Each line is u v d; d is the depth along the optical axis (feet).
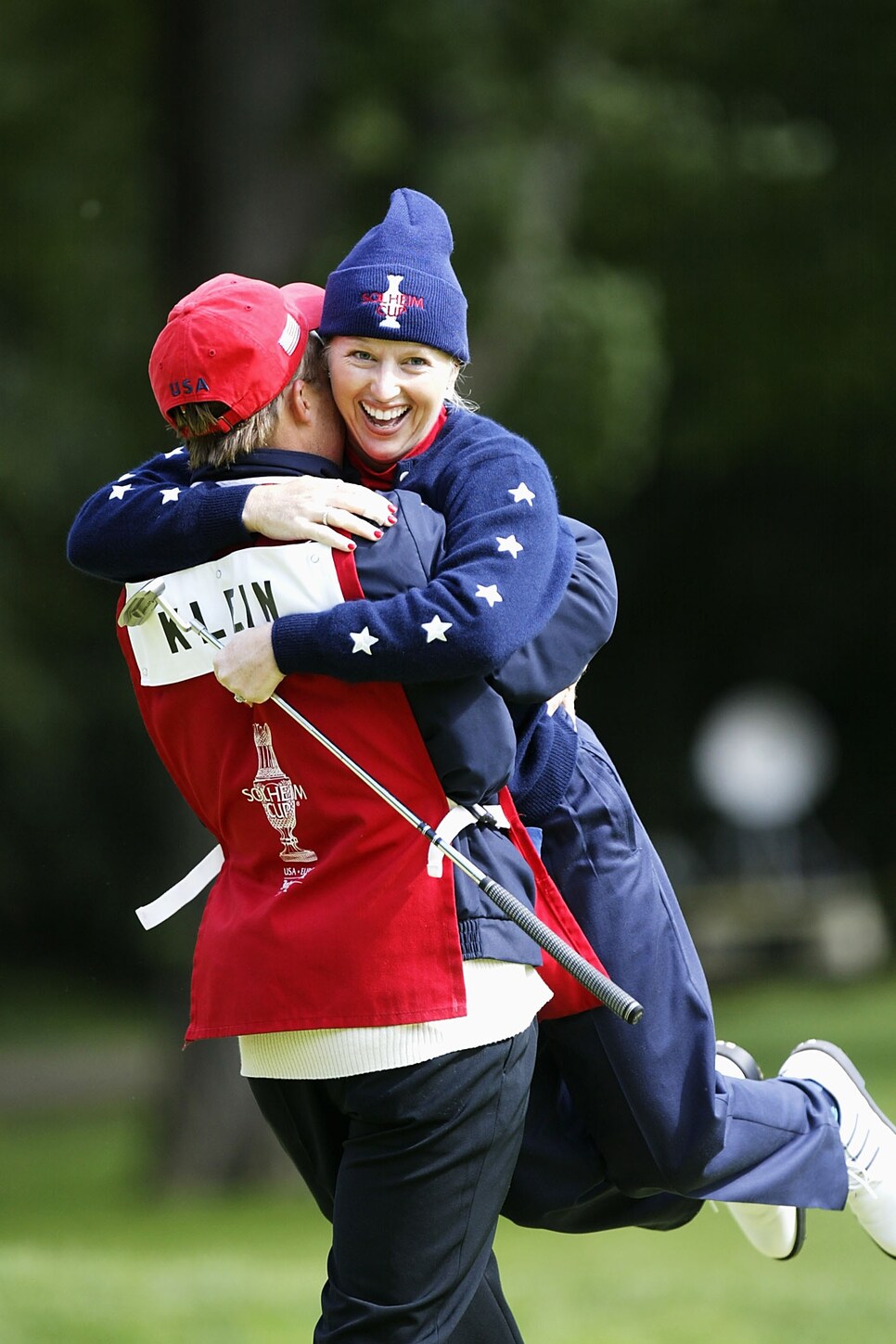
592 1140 42.37
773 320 188.24
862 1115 44.32
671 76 162.40
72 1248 112.68
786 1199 42.29
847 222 180.14
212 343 35.29
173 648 35.88
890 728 293.84
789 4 166.81
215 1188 148.66
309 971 34.27
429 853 34.17
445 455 36.29
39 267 166.91
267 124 142.00
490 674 35.42
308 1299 69.97
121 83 152.15
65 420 193.77
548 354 147.43
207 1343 62.18
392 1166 34.32
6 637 243.40
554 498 35.86
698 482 266.36
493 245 140.87
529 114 142.20
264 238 142.10
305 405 36.55
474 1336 39.17
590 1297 74.95
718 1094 41.34
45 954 299.58
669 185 163.84
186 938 163.63
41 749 264.52
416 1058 33.88
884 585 280.92
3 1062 247.09
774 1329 67.92
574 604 36.68
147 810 286.25
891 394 209.77
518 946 35.27
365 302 35.53
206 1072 150.71
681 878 279.69
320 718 34.55
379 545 34.37
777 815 287.28
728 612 287.89
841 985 248.32
